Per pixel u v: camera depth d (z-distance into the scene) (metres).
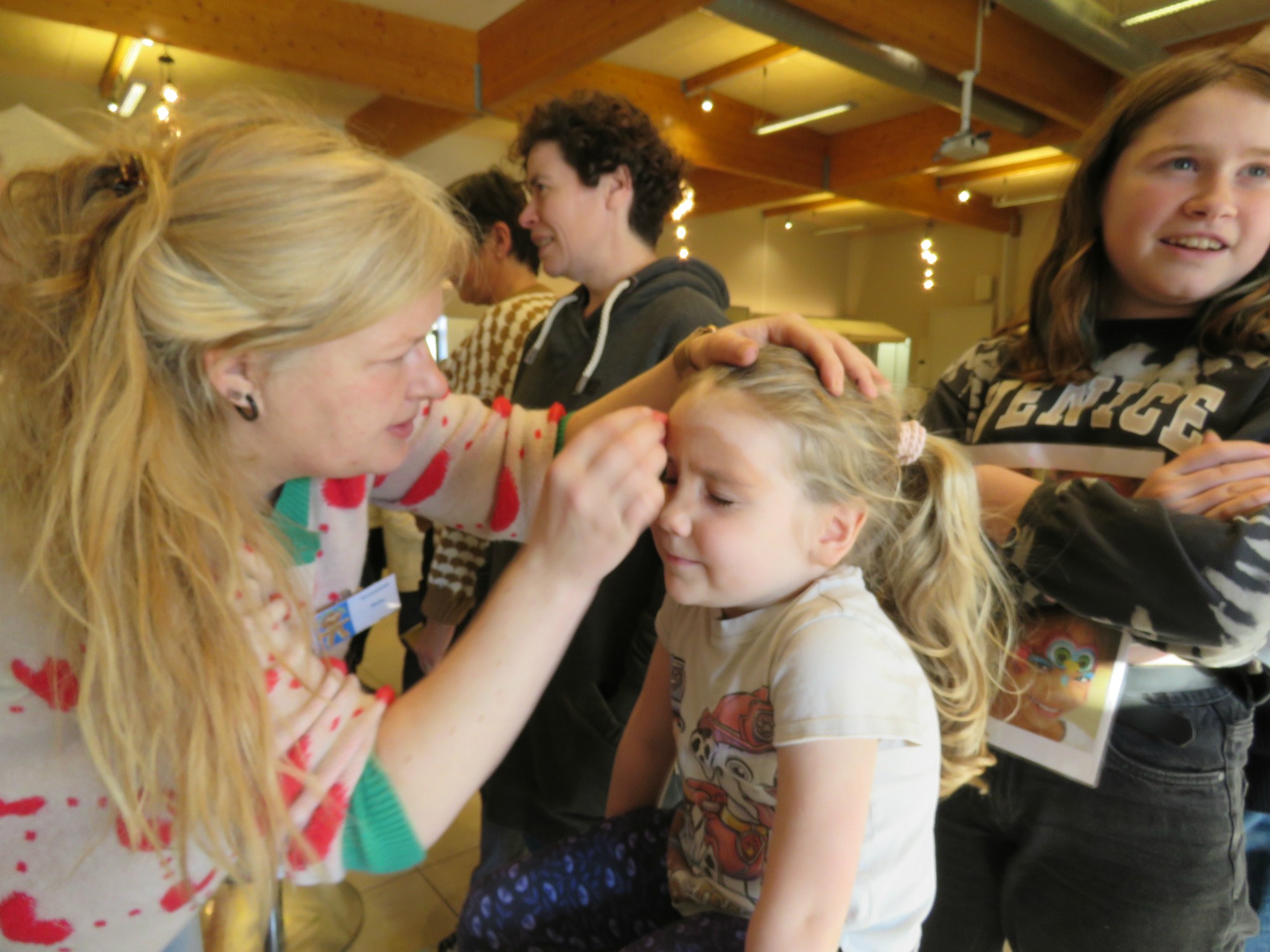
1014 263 8.93
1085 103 4.64
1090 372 0.97
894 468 0.78
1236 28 4.37
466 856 1.97
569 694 1.22
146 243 0.51
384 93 4.43
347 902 1.76
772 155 6.25
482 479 0.92
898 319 10.09
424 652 1.69
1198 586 0.70
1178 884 0.84
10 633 0.52
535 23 4.19
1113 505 0.77
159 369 0.54
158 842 0.52
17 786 0.53
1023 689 0.91
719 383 0.72
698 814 0.77
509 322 1.70
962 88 4.61
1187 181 0.87
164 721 0.50
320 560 0.76
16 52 4.62
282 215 0.52
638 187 1.38
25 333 0.52
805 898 0.62
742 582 0.70
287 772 0.52
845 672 0.65
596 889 0.82
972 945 1.04
